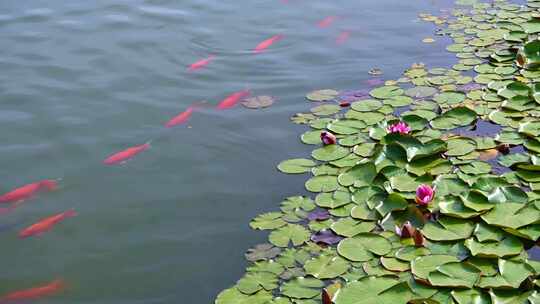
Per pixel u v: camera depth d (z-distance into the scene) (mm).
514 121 4051
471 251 2979
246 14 5906
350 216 3354
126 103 4574
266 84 4770
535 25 5371
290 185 3697
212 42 5395
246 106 4504
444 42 5227
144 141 4164
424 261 2971
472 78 4625
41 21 5777
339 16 5828
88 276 3178
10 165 3969
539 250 3020
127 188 3766
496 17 5625
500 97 4332
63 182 3826
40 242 3412
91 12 5961
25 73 4957
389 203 3373
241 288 2967
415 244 3074
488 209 3213
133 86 4785
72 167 3951
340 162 3801
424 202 3320
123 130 4281
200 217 3516
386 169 3627
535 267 2881
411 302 2715
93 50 5281
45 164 3982
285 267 3068
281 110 4430
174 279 3123
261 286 2965
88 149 4102
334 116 4305
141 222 3508
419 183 3508
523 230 3068
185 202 3637
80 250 3344
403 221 3260
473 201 3281
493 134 3945
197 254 3264
